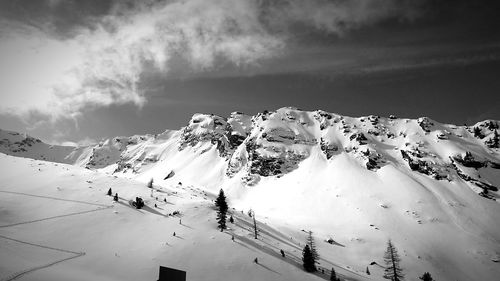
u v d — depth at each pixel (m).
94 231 100.31
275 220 174.12
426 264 150.12
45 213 106.69
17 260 73.62
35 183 130.50
